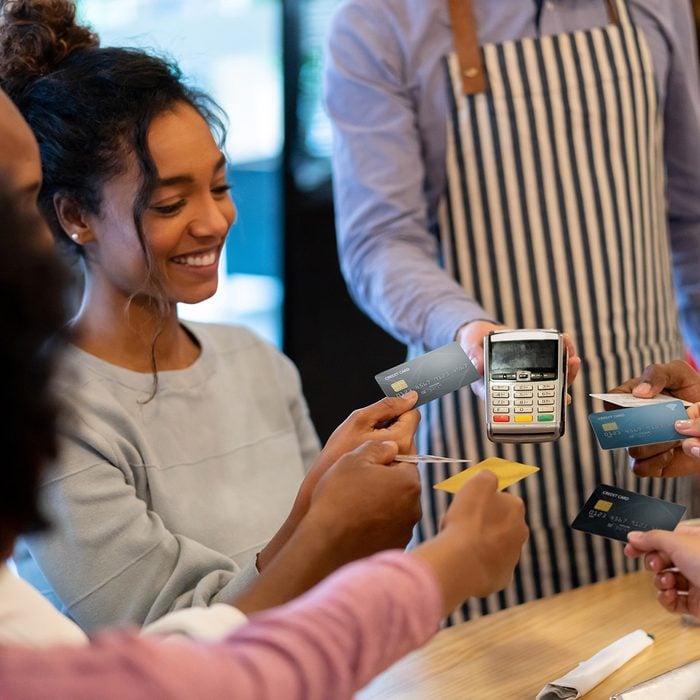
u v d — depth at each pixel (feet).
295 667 2.09
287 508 4.75
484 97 5.61
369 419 3.60
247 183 10.71
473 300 5.27
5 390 2.02
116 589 4.05
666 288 6.14
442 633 4.28
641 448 4.28
